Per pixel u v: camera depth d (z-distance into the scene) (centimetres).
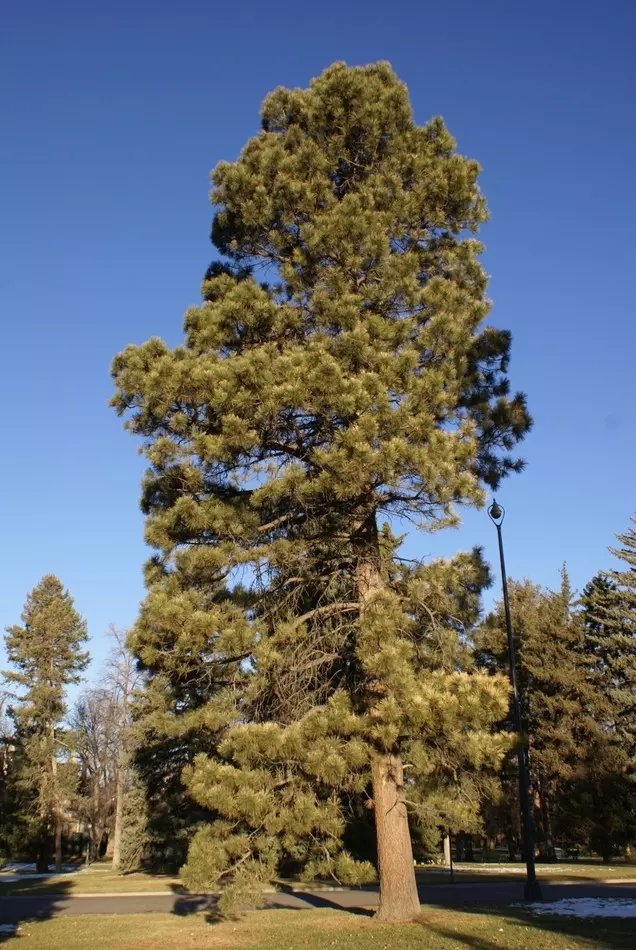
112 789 5428
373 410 1202
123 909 1978
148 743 3241
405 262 1411
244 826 1108
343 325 1356
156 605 1182
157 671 1344
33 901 2294
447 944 1012
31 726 4238
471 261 1544
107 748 5369
